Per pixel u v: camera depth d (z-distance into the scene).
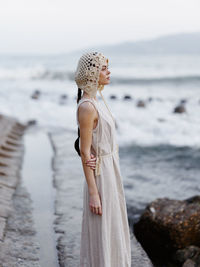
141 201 5.36
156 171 6.97
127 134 10.50
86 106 2.12
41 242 3.40
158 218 3.98
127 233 2.42
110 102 17.45
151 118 12.99
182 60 79.75
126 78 31.84
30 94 20.67
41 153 7.52
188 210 3.99
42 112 14.46
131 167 7.24
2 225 3.66
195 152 8.41
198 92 22.14
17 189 5.13
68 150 7.69
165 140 9.73
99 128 2.18
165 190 5.90
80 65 2.16
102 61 2.16
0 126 9.80
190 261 3.48
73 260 3.05
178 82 28.08
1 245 3.21
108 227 2.24
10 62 68.81
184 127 11.34
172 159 7.87
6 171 5.86
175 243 3.85
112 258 2.28
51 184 5.38
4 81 30.42
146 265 3.01
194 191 5.88
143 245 4.15
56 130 10.50
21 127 10.89
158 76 34.03
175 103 17.16
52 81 30.81
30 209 4.31
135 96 20.58
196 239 3.85
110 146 2.26
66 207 4.38
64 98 18.98
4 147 7.58
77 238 3.50
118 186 2.36
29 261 3.01
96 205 2.18
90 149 2.26
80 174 5.89
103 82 2.23
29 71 38.22
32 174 5.94
